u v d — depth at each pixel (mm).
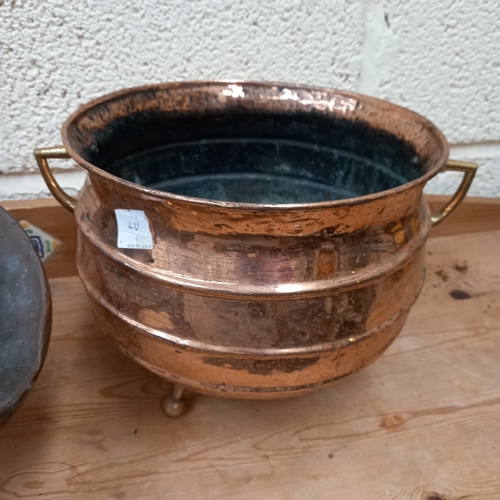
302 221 378
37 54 649
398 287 474
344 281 421
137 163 638
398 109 595
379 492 521
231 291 408
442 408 620
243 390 465
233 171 717
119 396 610
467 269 878
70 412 586
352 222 400
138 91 596
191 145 677
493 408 625
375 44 769
